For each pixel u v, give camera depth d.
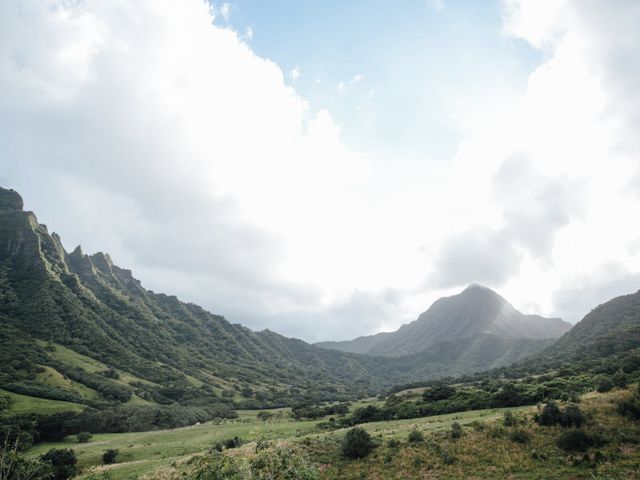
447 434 61.97
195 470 26.70
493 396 92.12
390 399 127.31
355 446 59.53
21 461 45.12
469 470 50.78
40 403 130.88
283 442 66.94
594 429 55.81
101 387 167.50
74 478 63.16
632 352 131.25
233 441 77.19
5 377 147.12
